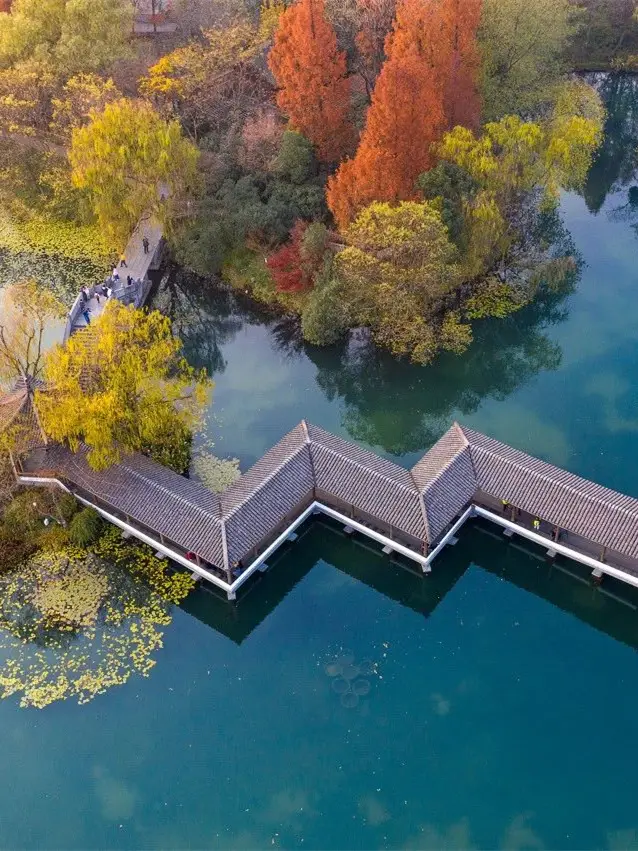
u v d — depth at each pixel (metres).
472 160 67.62
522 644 47.41
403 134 64.19
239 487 50.62
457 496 49.53
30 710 44.25
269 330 72.25
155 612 48.66
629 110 106.94
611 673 45.59
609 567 48.03
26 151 80.00
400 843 39.06
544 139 71.50
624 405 62.22
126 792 41.25
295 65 69.69
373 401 65.69
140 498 49.81
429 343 66.38
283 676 45.84
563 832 39.06
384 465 51.53
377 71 80.81
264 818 40.12
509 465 50.06
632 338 68.44
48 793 41.28
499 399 64.19
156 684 45.41
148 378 53.69
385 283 62.53
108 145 66.62
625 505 47.22
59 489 53.56
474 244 68.50
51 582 50.12
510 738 42.50
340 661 46.47
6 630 47.91
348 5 79.88
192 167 69.94
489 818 39.69
